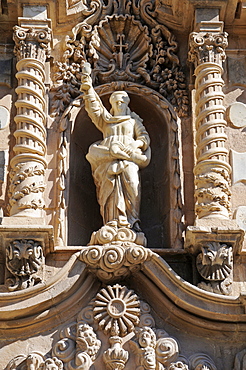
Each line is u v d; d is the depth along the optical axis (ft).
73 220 74.38
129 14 80.02
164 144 77.30
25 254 67.92
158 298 67.97
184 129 76.74
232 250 69.05
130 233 69.56
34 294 66.74
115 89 78.13
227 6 77.97
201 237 68.39
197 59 76.18
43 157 72.69
